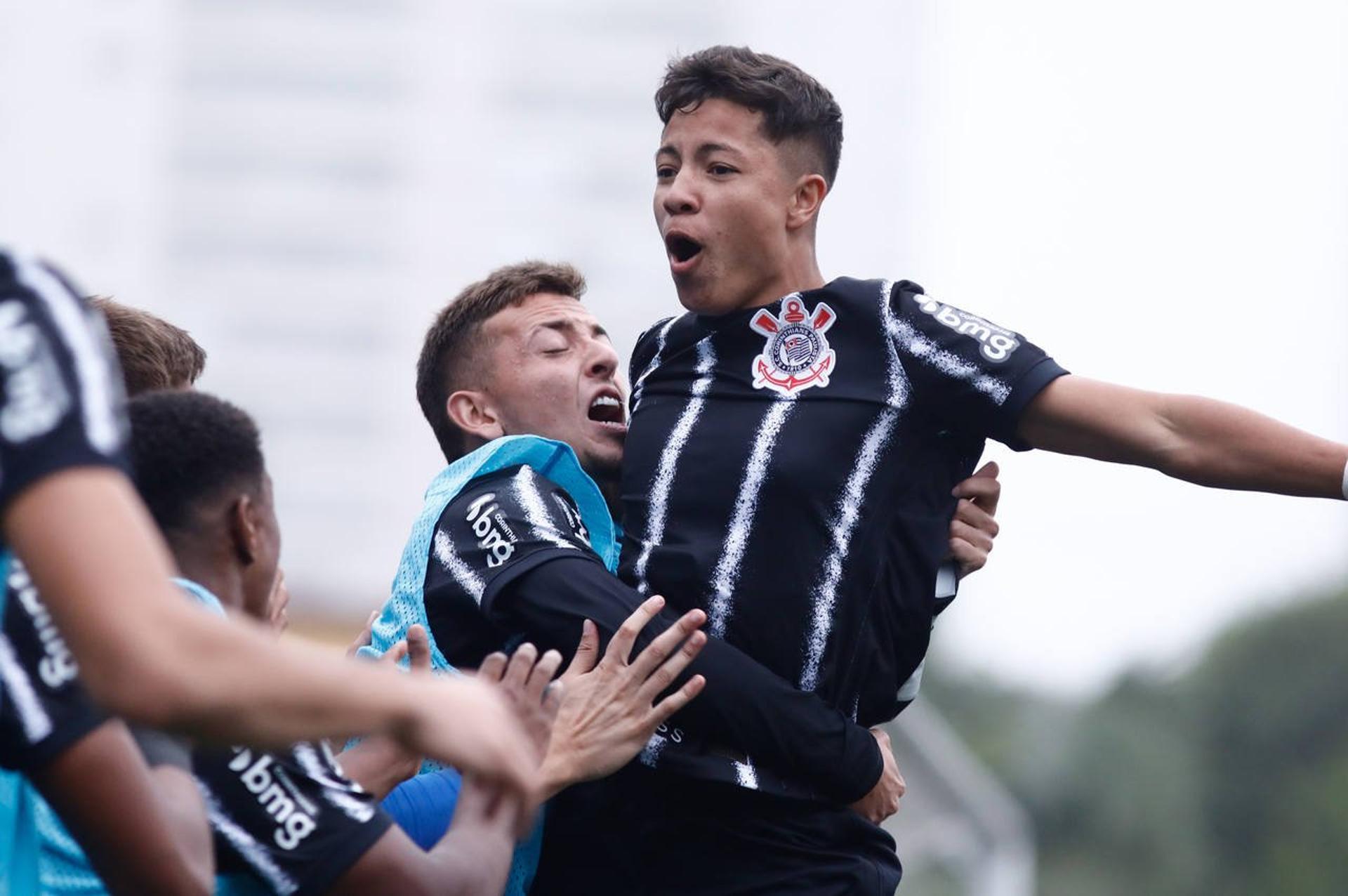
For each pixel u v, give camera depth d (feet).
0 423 24.57
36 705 30.99
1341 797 248.11
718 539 44.29
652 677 42.04
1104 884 246.27
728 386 45.73
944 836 103.09
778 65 46.55
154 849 31.55
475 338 53.11
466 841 38.09
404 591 46.88
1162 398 42.91
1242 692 261.85
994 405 43.62
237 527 36.42
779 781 43.73
